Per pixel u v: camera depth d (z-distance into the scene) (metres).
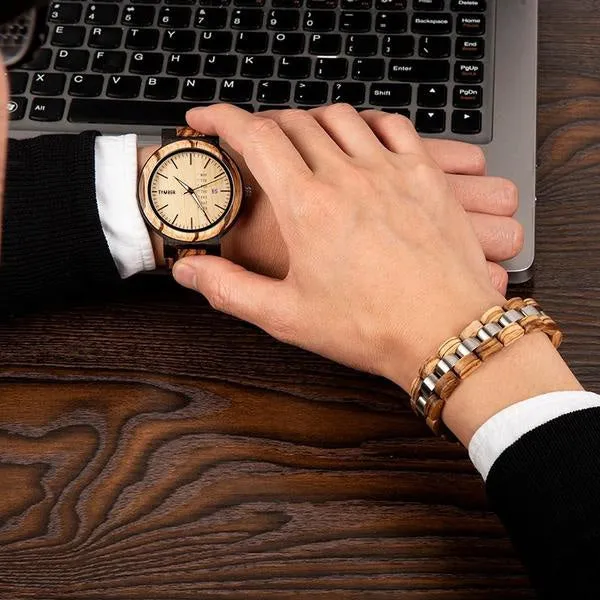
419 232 0.62
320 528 0.61
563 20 0.81
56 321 0.71
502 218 0.70
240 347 0.69
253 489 0.63
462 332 0.58
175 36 0.77
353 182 0.64
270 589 0.59
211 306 0.71
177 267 0.68
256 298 0.65
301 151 0.67
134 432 0.66
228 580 0.60
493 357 0.57
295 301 0.63
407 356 0.60
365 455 0.64
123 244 0.73
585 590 0.49
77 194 0.72
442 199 0.65
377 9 0.78
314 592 0.59
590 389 0.66
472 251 0.64
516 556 0.60
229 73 0.76
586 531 0.50
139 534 0.62
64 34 0.78
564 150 0.76
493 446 0.55
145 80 0.76
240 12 0.78
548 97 0.78
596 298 0.70
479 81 0.75
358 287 0.61
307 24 0.77
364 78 0.76
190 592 0.60
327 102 0.75
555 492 0.51
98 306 0.72
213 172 0.71
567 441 0.53
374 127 0.70
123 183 0.73
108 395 0.67
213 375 0.68
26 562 0.61
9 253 0.70
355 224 0.62
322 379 0.68
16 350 0.69
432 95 0.75
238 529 0.62
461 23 0.77
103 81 0.76
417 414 0.60
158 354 0.69
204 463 0.64
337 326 0.62
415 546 0.60
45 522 0.62
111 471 0.64
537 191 0.74
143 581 0.60
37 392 0.67
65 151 0.73
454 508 0.62
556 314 0.69
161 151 0.71
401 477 0.63
